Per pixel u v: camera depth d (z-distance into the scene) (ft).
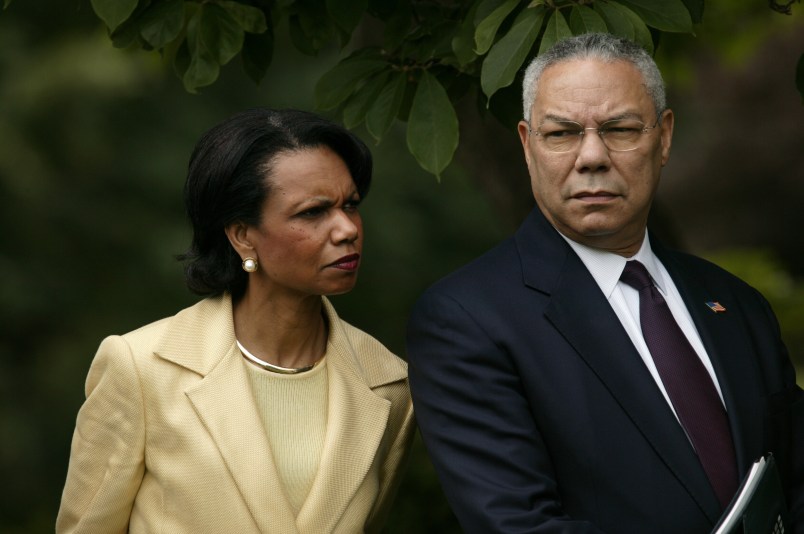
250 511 33.14
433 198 132.67
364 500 34.58
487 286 34.27
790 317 79.10
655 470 32.40
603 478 32.42
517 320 33.63
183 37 44.21
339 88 39.86
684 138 144.15
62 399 124.06
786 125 140.36
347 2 40.52
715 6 64.69
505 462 32.22
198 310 35.14
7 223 125.39
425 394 34.04
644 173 33.65
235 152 33.32
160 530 33.65
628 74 33.47
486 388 32.99
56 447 124.36
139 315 124.06
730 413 33.83
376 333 123.95
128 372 33.78
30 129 121.80
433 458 33.81
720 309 36.04
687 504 32.22
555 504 32.01
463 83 41.98
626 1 36.68
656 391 33.04
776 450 34.60
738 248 144.66
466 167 57.16
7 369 124.06
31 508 121.90
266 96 132.67
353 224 33.55
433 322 34.04
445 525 51.67
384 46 41.65
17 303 122.72
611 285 34.60
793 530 34.60
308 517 33.53
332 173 33.42
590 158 33.04
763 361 36.14
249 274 34.68
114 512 34.30
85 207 126.41
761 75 136.26
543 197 34.24
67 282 126.41
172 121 130.62
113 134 127.03
